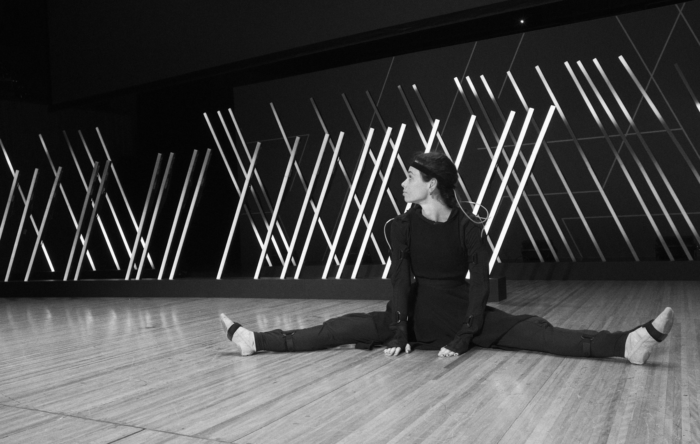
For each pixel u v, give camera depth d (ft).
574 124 20.11
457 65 21.49
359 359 8.73
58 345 11.28
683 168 18.95
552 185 20.58
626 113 17.58
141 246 26.84
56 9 25.36
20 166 24.50
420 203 8.87
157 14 23.52
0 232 20.49
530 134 20.66
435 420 6.09
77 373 8.93
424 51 21.94
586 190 20.13
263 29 21.77
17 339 12.18
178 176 26.63
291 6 21.29
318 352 9.32
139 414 6.79
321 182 23.99
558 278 18.16
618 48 19.48
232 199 25.86
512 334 8.49
